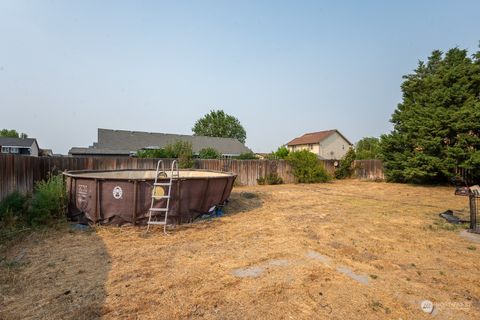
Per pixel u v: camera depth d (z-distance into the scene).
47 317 2.58
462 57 16.67
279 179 17.77
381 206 9.38
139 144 28.83
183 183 6.40
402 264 4.11
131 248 4.66
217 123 63.91
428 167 15.74
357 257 4.38
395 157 17.78
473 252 4.66
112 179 5.95
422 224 6.69
